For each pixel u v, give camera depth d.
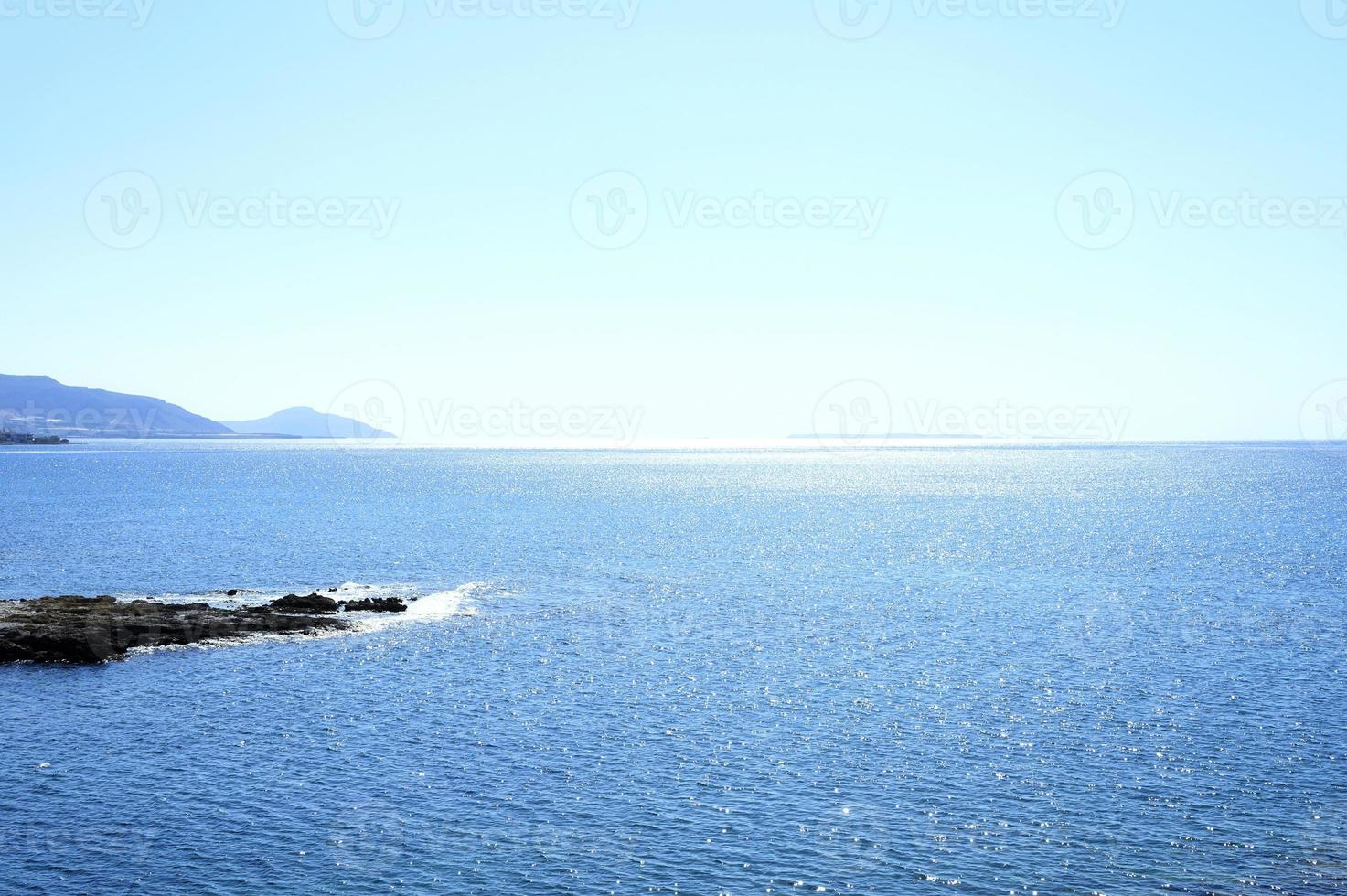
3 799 36.84
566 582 90.00
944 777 39.28
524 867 31.78
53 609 66.25
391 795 37.50
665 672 56.31
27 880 30.64
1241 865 31.69
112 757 41.44
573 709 48.88
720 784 38.62
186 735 44.31
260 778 39.16
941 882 30.77
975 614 74.12
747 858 32.44
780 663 58.47
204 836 33.88
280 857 32.38
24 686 52.09
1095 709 48.28
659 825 34.94
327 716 47.31
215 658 58.44
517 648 62.19
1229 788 37.81
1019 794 37.56
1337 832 33.97
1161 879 30.88
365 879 30.97
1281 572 94.06
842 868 31.75
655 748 42.94
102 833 34.03
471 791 37.97
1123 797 37.06
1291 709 47.78
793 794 37.72
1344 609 74.38
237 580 89.69
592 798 37.31
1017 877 31.09
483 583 88.88
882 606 78.00
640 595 83.12
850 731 45.19
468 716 47.56
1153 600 79.75
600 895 30.09
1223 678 53.72
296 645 61.94
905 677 55.09
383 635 65.50
